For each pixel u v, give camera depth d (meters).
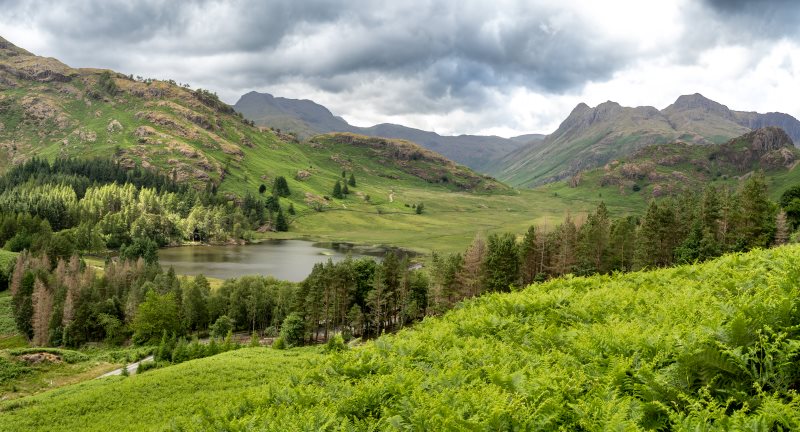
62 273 115.00
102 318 96.94
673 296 16.72
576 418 8.80
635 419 7.96
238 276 147.75
